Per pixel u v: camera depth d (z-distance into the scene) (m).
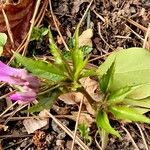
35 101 0.21
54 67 0.18
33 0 0.23
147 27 0.23
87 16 0.23
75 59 0.18
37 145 0.20
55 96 0.18
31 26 0.22
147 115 0.21
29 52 0.23
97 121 0.18
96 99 0.21
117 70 0.20
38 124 0.21
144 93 0.20
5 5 0.22
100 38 0.23
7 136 0.21
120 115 0.18
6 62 0.22
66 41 0.23
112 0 0.23
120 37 0.23
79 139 0.20
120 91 0.18
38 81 0.17
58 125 0.21
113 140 0.20
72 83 0.18
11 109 0.21
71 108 0.21
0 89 0.22
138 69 0.20
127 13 0.23
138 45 0.22
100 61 0.22
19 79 0.17
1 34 0.21
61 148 0.20
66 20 0.23
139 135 0.20
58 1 0.24
